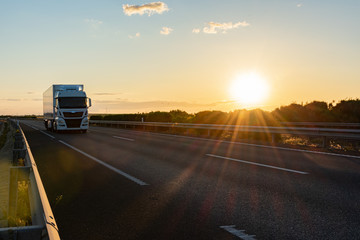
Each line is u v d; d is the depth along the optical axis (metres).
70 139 19.16
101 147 14.41
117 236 3.95
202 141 17.22
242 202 5.38
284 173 7.91
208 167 8.88
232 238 3.83
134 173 8.08
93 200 5.61
